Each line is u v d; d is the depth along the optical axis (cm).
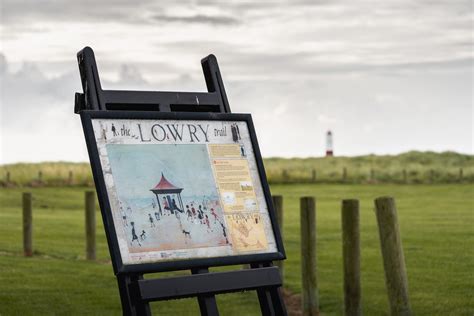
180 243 659
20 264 1570
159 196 664
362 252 1798
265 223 706
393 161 6856
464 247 1862
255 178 715
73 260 1680
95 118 658
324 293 1340
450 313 1173
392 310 1029
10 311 1164
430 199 3822
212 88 746
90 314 1171
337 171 5972
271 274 696
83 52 686
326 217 2792
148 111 682
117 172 654
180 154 688
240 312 1199
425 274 1477
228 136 716
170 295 642
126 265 629
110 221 634
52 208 3456
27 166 5372
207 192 686
